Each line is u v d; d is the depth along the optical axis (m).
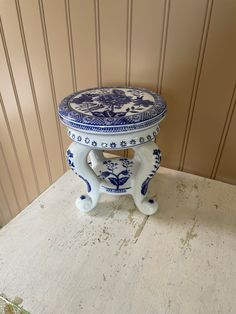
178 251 0.44
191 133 0.58
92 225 0.49
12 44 0.65
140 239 0.46
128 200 0.55
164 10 0.47
